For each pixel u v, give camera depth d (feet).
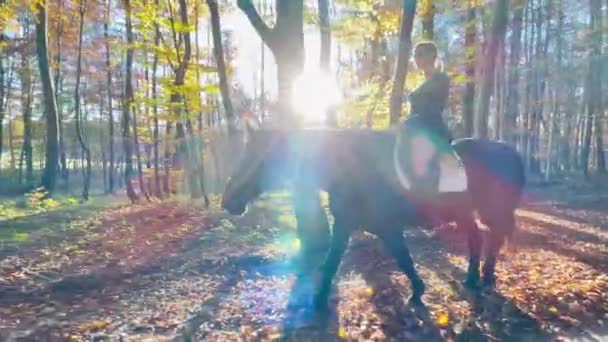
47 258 28.17
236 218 38.81
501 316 17.99
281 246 30.60
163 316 18.43
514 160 20.42
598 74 87.61
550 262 26.73
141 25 50.88
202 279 24.06
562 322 17.66
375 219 18.22
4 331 16.76
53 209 50.67
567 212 53.42
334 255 18.58
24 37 86.12
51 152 59.00
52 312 19.06
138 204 56.13
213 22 45.70
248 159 18.10
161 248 30.63
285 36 27.96
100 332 16.79
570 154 117.08
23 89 103.24
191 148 60.13
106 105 115.34
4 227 37.32
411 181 17.93
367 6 40.52
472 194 19.97
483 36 60.08
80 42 78.74
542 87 106.83
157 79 57.00
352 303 19.44
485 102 41.83
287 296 20.52
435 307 18.74
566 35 97.14
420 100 18.34
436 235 32.83
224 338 16.01
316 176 18.10
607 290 21.16
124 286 22.94
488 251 21.39
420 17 43.11
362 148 18.07
